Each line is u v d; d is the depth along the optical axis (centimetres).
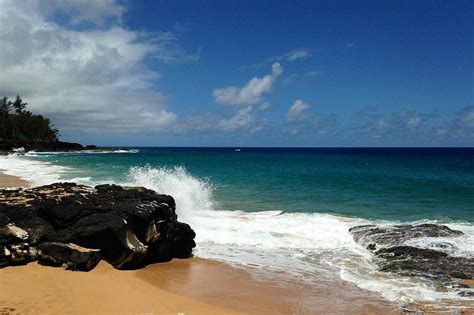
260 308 808
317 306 825
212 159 7756
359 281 984
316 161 7262
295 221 1662
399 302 852
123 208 1077
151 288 895
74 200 1083
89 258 974
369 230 1458
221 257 1187
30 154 8850
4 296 782
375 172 4325
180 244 1177
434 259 1159
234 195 2422
